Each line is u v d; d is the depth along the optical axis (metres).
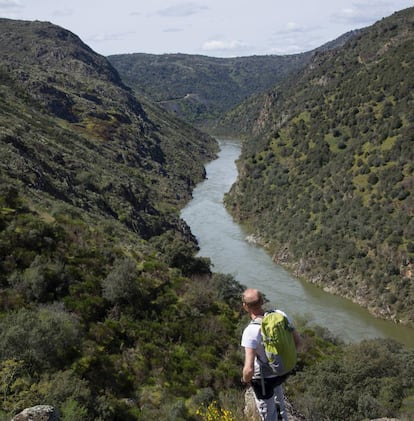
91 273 33.25
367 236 64.12
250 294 6.95
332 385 26.91
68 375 19.98
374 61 113.06
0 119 68.50
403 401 27.42
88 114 123.94
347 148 85.81
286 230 77.62
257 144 152.38
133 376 25.31
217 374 27.97
